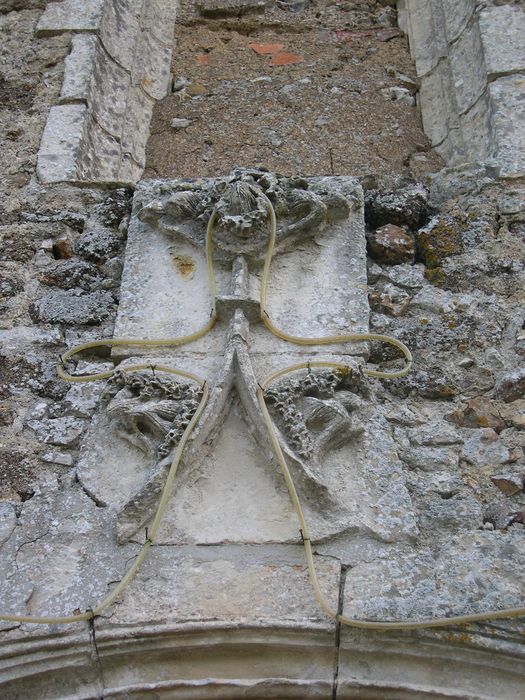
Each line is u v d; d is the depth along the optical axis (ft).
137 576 7.64
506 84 12.40
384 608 7.32
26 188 11.49
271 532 7.89
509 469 8.46
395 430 8.75
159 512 7.87
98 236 10.75
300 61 14.58
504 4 13.58
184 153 13.17
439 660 7.25
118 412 8.61
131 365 9.12
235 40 15.16
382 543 7.83
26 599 7.53
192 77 14.47
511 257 10.30
